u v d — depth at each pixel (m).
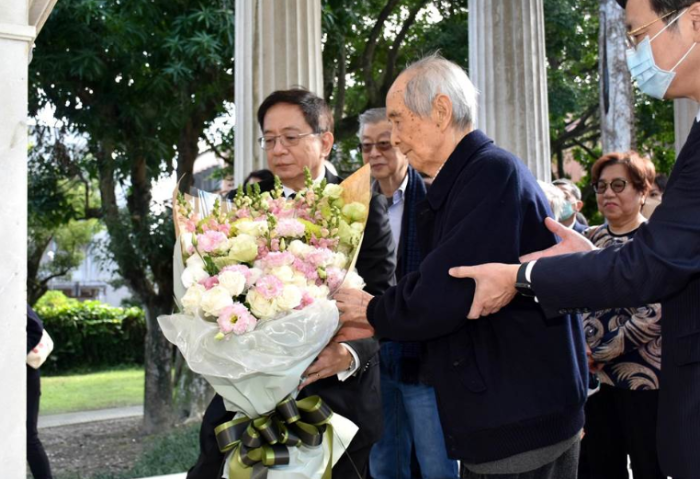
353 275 2.46
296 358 2.15
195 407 9.93
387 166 3.87
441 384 2.34
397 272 3.66
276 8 4.78
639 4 2.04
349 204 2.41
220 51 8.34
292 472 2.29
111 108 9.00
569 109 13.57
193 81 9.12
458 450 2.32
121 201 11.30
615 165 3.81
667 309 2.05
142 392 14.84
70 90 8.55
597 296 2.00
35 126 9.20
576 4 13.44
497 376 2.28
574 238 2.20
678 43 1.99
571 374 2.28
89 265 30.09
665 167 16.02
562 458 2.42
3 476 1.61
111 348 19.64
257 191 2.41
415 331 2.23
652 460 3.50
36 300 15.62
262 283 2.09
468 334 2.30
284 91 2.91
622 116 10.05
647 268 1.93
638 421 3.52
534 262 2.10
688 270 1.90
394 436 3.67
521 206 2.27
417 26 12.64
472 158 2.33
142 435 9.88
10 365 1.62
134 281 9.76
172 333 2.25
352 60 12.27
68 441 10.01
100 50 8.58
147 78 8.88
